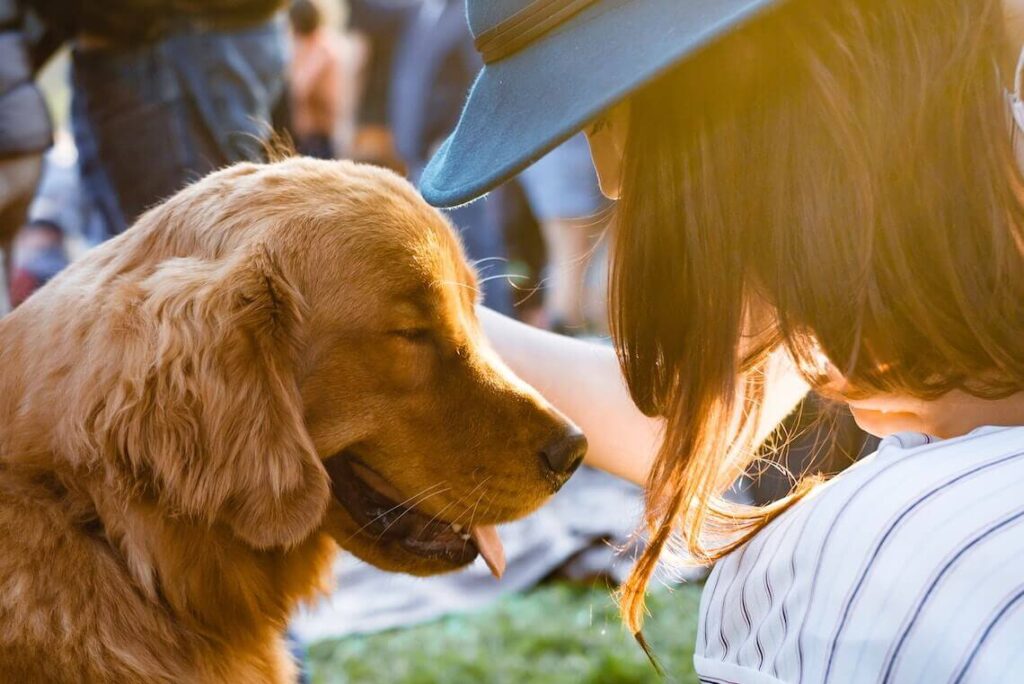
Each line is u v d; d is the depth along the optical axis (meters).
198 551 1.97
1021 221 1.12
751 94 1.16
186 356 1.92
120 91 3.53
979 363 1.14
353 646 4.20
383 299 2.12
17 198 3.42
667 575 2.01
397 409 2.16
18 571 1.79
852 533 1.13
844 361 1.17
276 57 3.75
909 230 1.12
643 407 1.42
